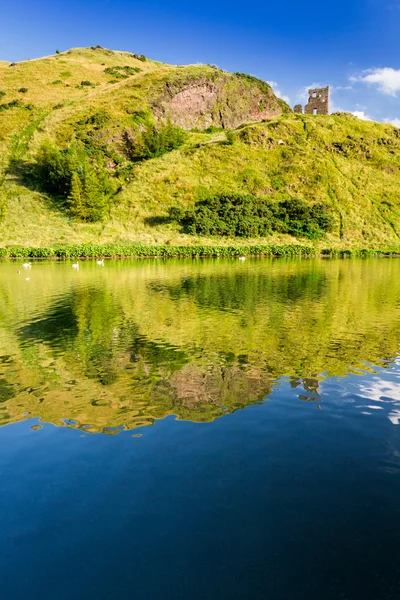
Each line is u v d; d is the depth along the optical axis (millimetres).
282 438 7922
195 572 4766
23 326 17891
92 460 7242
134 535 5375
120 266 47344
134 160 94062
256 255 65000
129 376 11602
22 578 4734
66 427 8547
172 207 76562
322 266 47469
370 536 5273
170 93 112688
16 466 7117
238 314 20031
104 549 5148
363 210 86750
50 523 5645
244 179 89312
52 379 11469
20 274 38625
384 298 24516
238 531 5398
